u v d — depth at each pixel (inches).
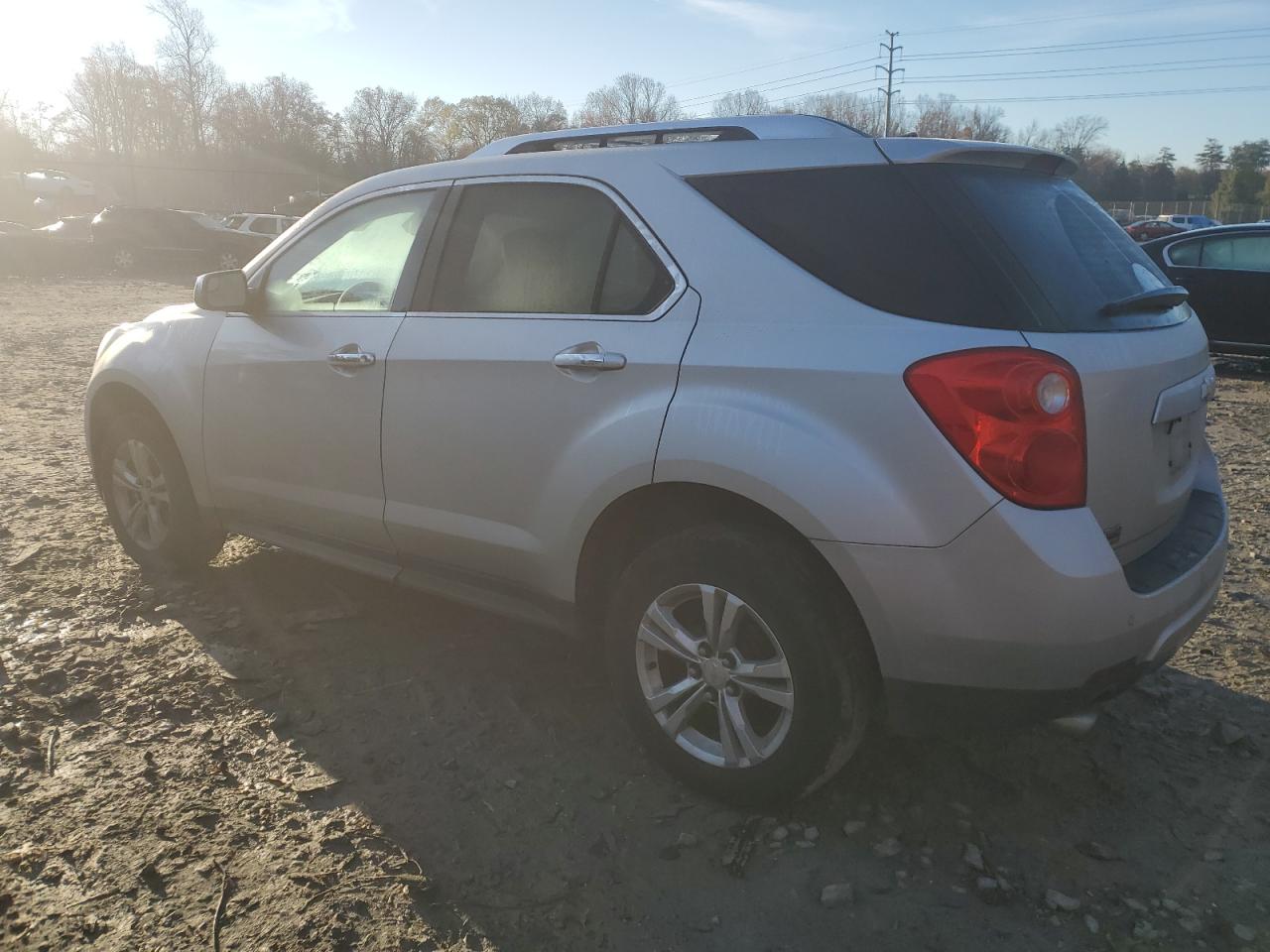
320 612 158.9
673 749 109.9
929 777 114.7
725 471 98.7
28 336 525.7
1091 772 116.5
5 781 110.4
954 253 95.6
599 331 111.7
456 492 125.3
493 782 113.6
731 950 88.7
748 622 103.1
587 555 114.5
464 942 89.1
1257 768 117.6
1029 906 94.0
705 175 110.8
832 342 96.1
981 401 88.9
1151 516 103.0
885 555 91.7
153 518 169.9
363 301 138.9
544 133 133.7
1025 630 89.4
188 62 2876.5
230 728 123.5
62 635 148.2
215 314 158.4
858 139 105.6
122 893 93.7
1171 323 110.6
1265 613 162.7
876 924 91.7
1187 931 90.6
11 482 232.4
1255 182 3604.8
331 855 100.0
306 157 3080.7
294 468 144.7
